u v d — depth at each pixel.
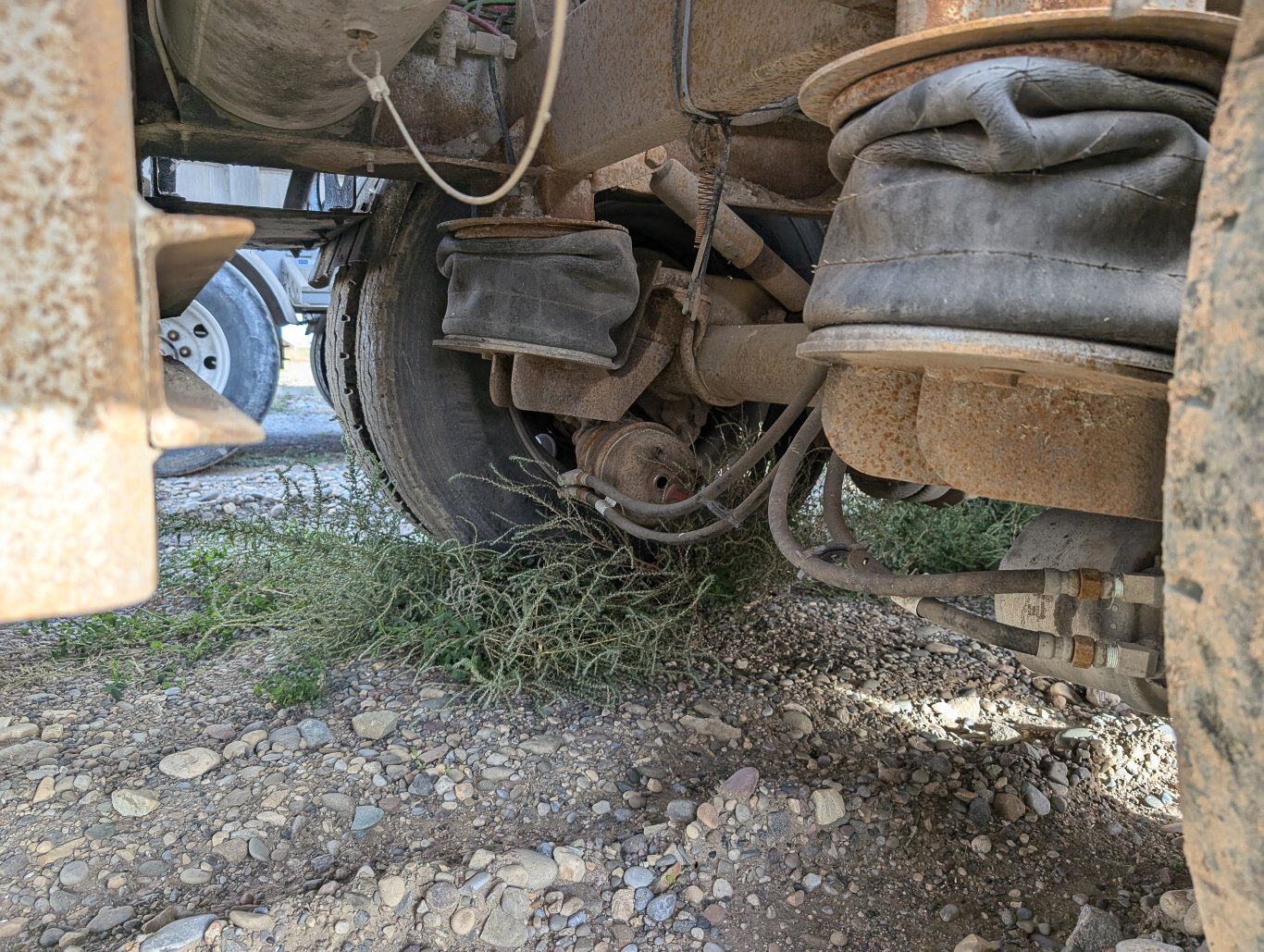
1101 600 1.66
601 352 2.54
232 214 2.88
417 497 3.07
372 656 2.97
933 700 2.91
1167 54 1.10
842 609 3.68
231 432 0.84
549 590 3.03
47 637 3.14
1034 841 2.20
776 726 2.68
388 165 2.45
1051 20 1.07
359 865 2.00
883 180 1.22
